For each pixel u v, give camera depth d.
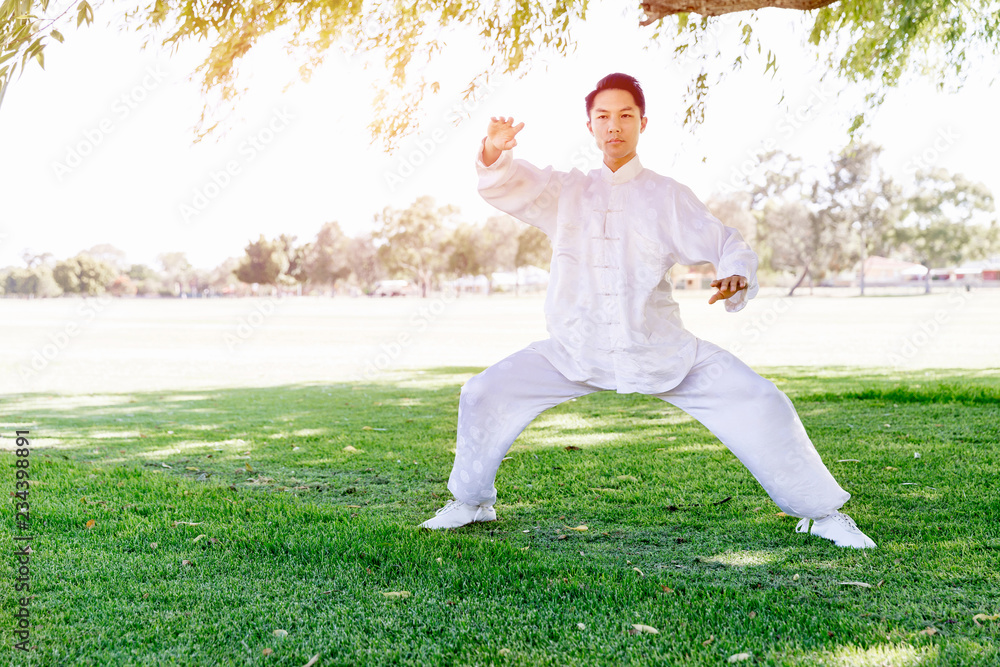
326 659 2.29
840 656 2.23
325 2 4.31
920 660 2.19
